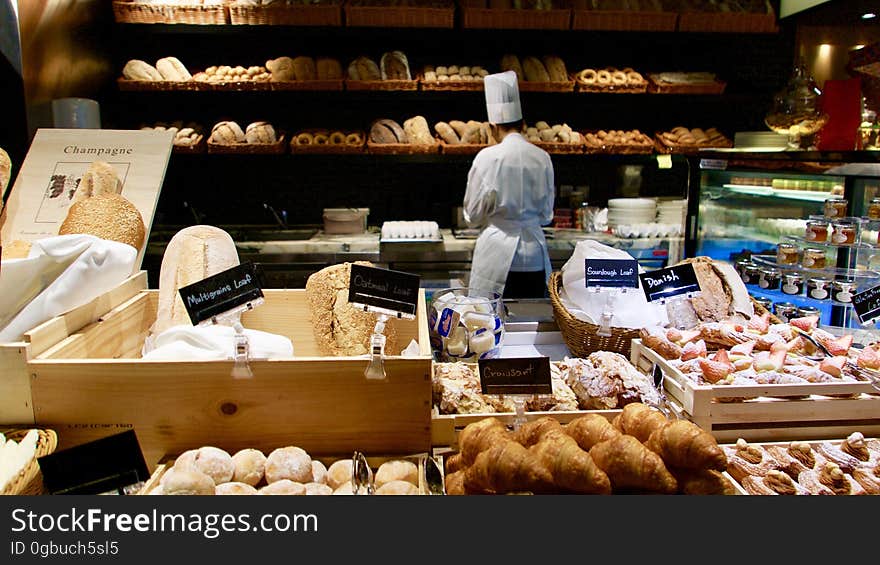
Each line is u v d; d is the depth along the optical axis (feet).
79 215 5.23
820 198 8.61
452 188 15.33
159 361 3.92
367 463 3.98
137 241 5.43
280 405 4.01
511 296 12.67
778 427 4.61
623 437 3.41
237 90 12.98
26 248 4.92
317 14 12.71
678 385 4.77
